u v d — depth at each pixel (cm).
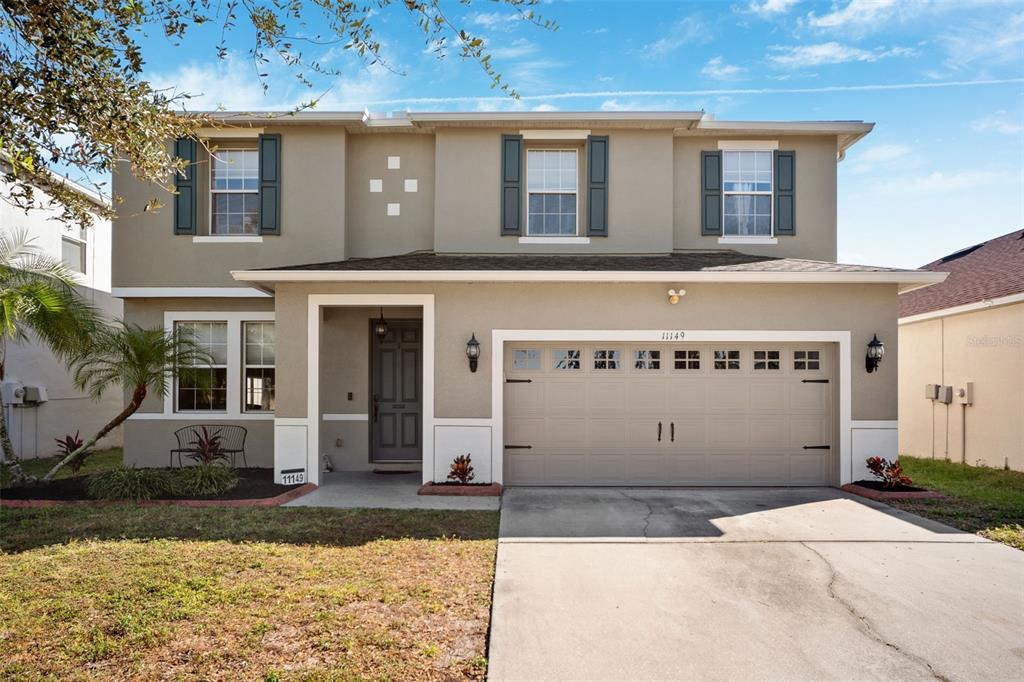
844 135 1114
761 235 1120
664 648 394
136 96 503
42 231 1305
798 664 375
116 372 884
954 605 461
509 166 1083
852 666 373
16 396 1248
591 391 926
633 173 1086
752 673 364
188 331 1098
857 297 905
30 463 1244
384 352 1095
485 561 554
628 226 1082
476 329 909
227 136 1080
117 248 1070
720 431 923
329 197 1076
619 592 486
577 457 923
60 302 822
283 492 839
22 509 741
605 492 874
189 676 349
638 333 910
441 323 910
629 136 1088
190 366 982
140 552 562
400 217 1112
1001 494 867
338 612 436
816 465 922
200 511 734
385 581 499
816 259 1110
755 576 523
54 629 405
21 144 479
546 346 929
